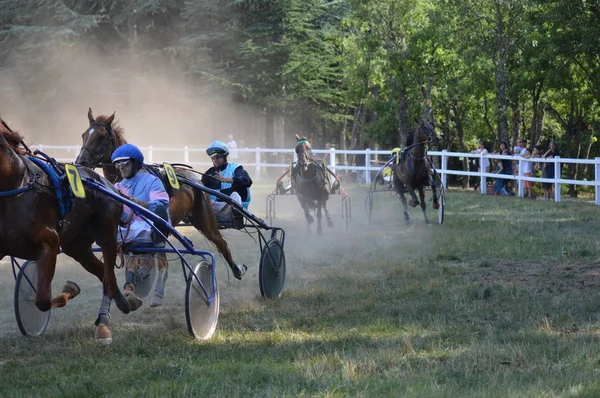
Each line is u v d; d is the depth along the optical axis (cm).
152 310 967
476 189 3053
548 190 2570
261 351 751
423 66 3556
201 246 1512
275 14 4622
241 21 4697
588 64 3123
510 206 2217
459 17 3216
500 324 842
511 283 1088
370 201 1772
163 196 879
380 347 746
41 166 732
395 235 1647
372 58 3750
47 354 764
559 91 3572
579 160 2348
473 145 4662
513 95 3478
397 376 639
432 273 1179
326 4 4753
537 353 704
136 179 886
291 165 1698
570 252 1348
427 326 846
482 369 665
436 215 2009
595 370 645
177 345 777
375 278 1155
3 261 1372
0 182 695
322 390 610
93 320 912
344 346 752
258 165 3384
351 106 4719
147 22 4819
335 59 4631
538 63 3156
